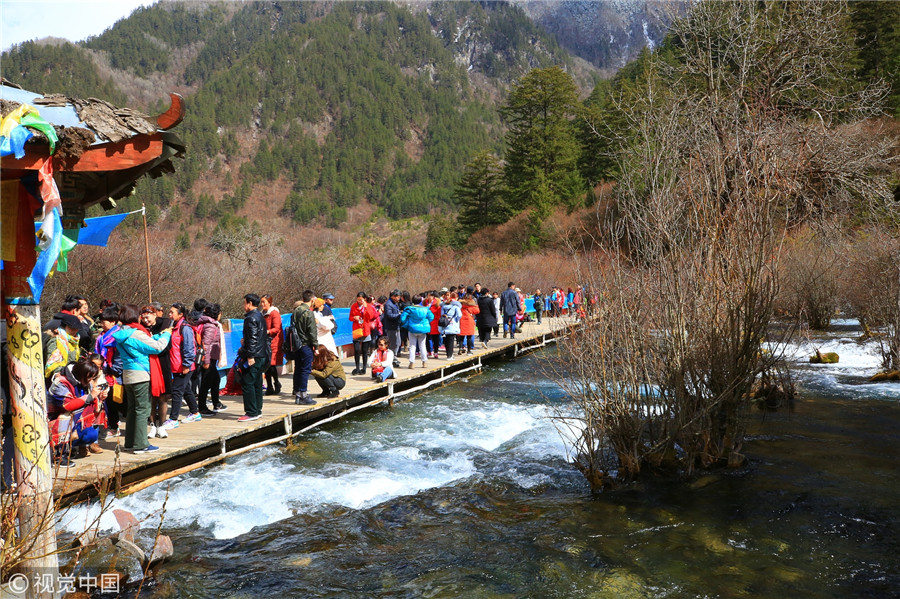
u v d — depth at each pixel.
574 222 47.00
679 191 7.24
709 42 11.78
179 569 5.05
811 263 19.05
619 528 5.81
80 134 3.44
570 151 66.81
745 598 4.53
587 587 4.73
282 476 7.36
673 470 7.25
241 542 5.63
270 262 22.03
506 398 12.40
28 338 3.56
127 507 6.26
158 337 7.35
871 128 23.27
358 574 5.01
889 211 18.17
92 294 13.96
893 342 13.35
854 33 27.00
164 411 7.76
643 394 7.04
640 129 7.90
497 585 4.80
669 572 4.94
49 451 3.68
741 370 7.05
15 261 3.57
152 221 99.75
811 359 14.95
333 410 10.59
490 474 7.54
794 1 17.08
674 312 6.95
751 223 6.93
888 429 9.01
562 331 7.47
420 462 8.06
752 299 6.95
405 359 15.80
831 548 5.33
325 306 11.12
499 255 51.66
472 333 16.72
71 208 4.30
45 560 3.60
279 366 13.19
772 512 6.09
